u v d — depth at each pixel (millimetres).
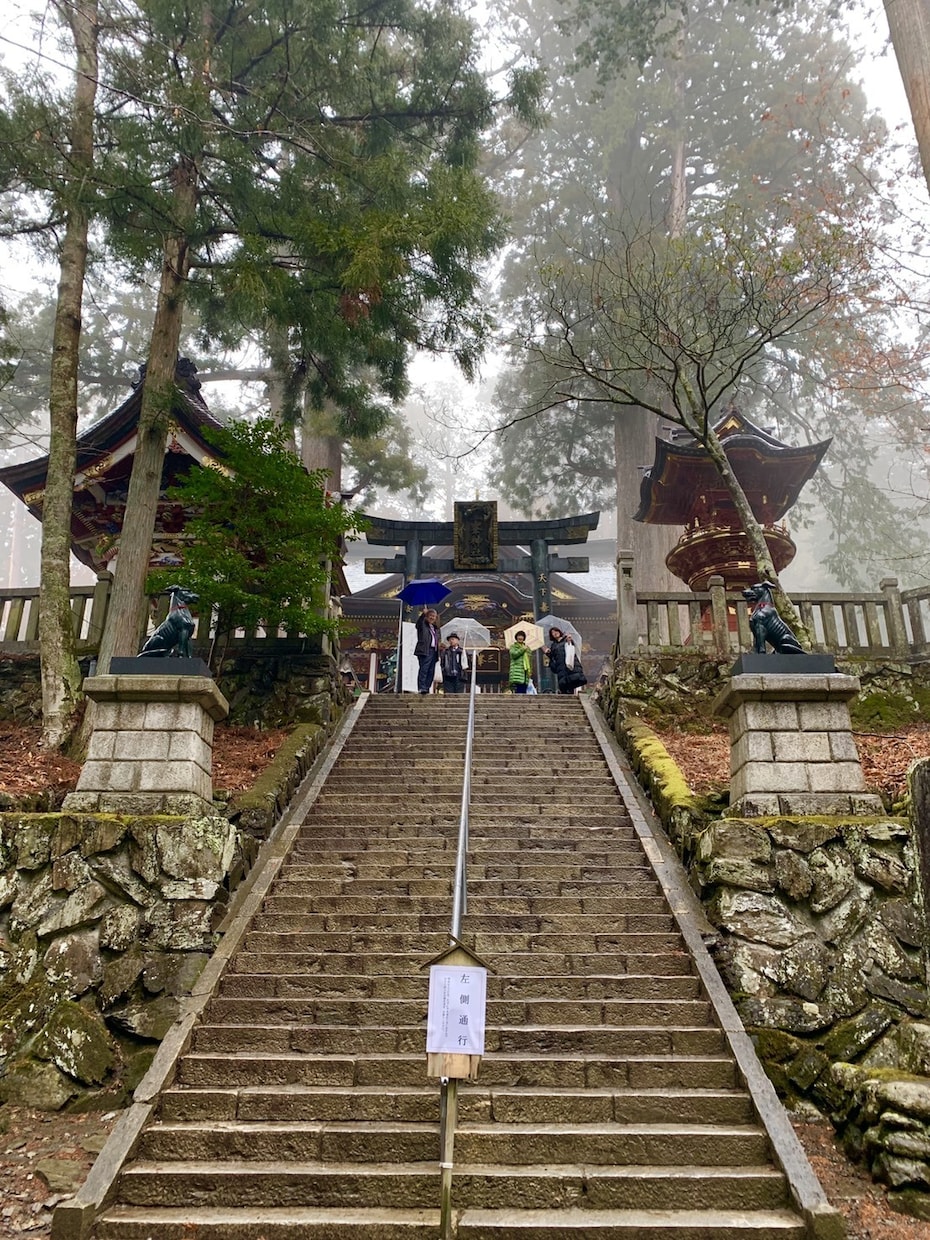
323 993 5926
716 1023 5594
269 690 11273
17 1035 5652
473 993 4117
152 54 9383
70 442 10133
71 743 9195
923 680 10727
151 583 10570
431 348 11352
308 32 10398
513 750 10336
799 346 20219
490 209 10617
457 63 11219
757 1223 4105
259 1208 4316
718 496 15258
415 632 19641
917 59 10688
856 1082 5012
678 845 7551
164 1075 5059
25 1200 4387
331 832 8234
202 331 13867
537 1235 4070
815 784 6824
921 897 4672
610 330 15164
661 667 11164
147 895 6227
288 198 10531
